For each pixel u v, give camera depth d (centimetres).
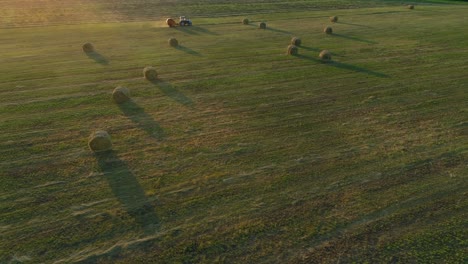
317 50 2670
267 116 1583
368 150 1287
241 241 877
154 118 1577
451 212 966
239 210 988
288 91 1872
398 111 1608
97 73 2198
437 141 1337
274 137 1395
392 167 1177
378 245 858
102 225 937
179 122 1535
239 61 2417
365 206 994
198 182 1116
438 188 1065
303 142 1354
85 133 1447
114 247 863
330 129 1454
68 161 1245
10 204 1018
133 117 1590
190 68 2278
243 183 1107
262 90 1891
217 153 1284
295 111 1630
